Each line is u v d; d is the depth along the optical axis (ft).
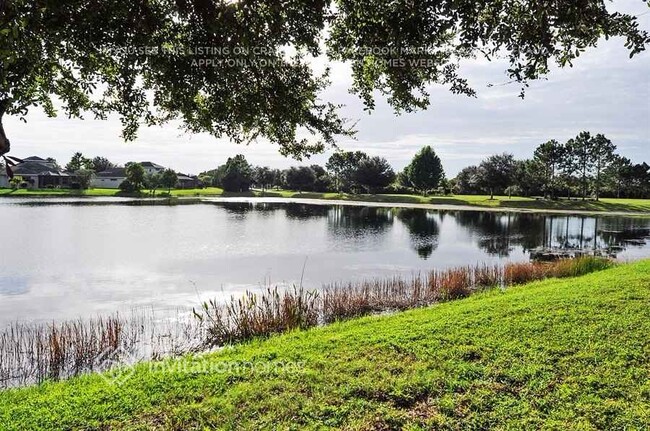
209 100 16.33
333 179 299.58
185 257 70.79
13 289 49.47
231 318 37.11
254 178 308.40
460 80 16.20
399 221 139.03
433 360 20.29
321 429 14.79
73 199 187.93
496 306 29.84
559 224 135.85
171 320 37.78
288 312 34.55
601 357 19.95
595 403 16.28
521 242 97.45
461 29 12.54
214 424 15.10
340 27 15.72
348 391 17.30
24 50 11.54
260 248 81.41
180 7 13.57
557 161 231.91
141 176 234.79
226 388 17.83
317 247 84.07
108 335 31.04
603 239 103.65
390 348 22.04
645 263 48.19
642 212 181.68
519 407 16.08
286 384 17.94
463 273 50.26
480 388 17.52
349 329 27.84
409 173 271.69
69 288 50.16
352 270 63.67
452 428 14.94
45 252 72.13
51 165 247.09
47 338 32.83
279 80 15.84
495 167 236.02
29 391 19.49
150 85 16.60
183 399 16.93
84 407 16.43
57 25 11.87
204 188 302.04
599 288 32.86
